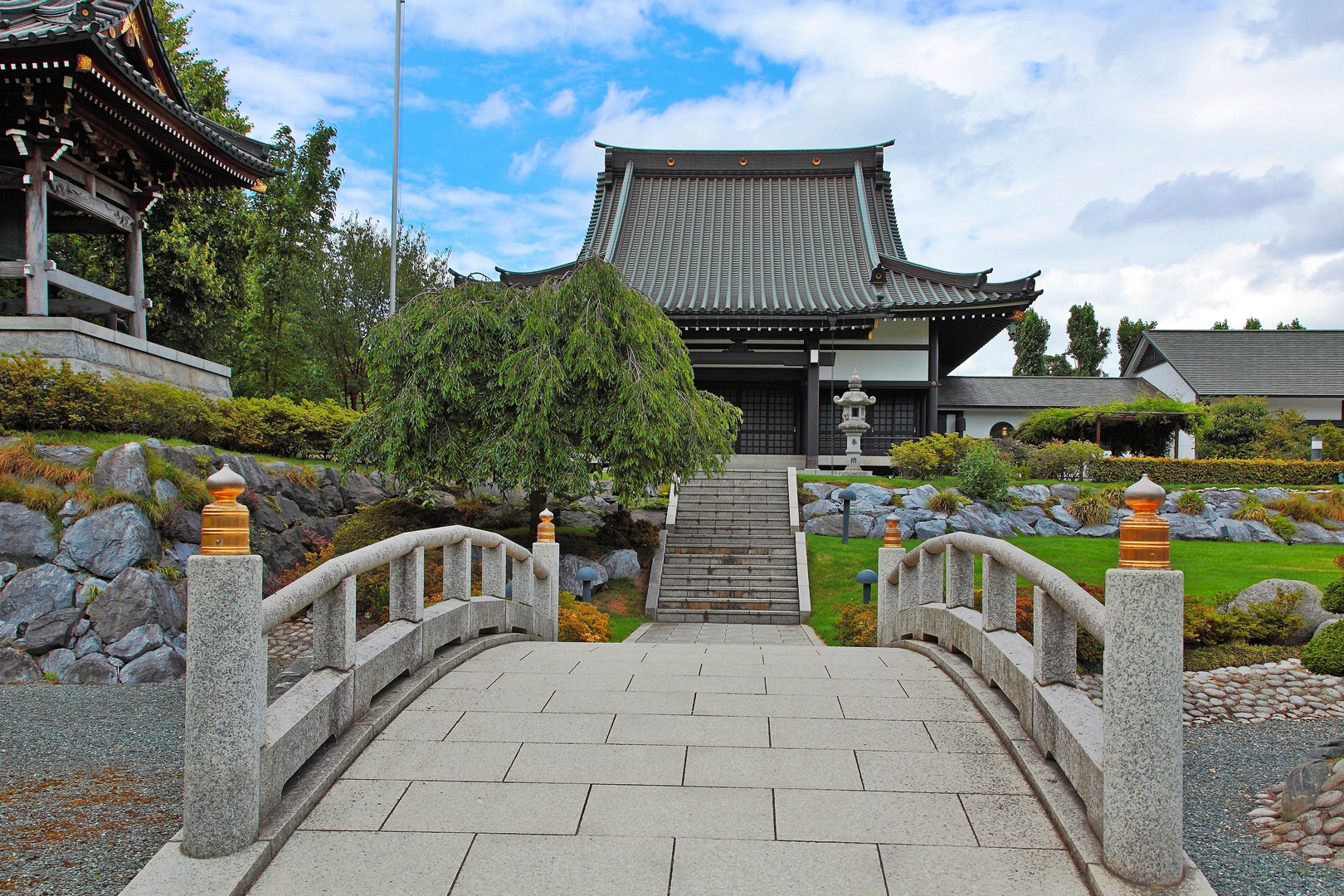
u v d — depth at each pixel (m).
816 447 23.33
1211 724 6.70
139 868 3.33
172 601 9.00
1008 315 22.94
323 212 30.91
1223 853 3.67
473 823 3.54
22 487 9.06
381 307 23.38
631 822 3.54
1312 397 32.62
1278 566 12.99
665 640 11.62
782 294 25.12
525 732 4.57
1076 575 12.65
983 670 5.28
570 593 12.07
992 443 21.33
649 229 29.36
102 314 14.52
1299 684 7.49
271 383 28.06
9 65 10.38
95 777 4.54
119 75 11.07
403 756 4.23
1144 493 3.08
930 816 3.60
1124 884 2.98
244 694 3.24
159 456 10.03
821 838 3.42
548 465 11.94
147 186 13.93
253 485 11.84
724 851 3.31
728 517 17.33
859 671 5.97
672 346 13.83
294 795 3.65
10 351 11.38
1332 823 3.64
